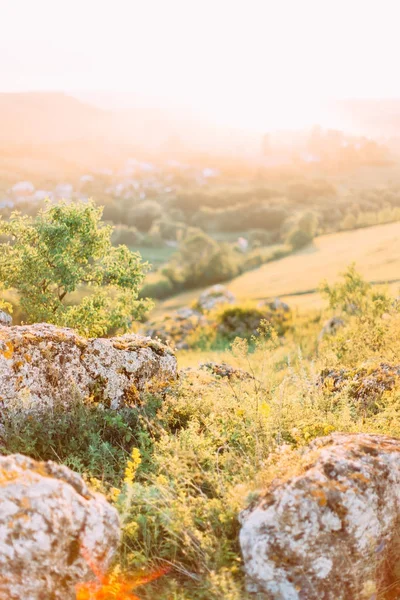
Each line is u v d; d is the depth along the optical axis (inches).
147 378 262.5
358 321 517.3
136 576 151.0
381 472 154.4
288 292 2896.2
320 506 141.4
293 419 232.8
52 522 130.4
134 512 170.9
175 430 244.5
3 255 413.1
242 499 161.5
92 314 415.2
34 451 211.5
